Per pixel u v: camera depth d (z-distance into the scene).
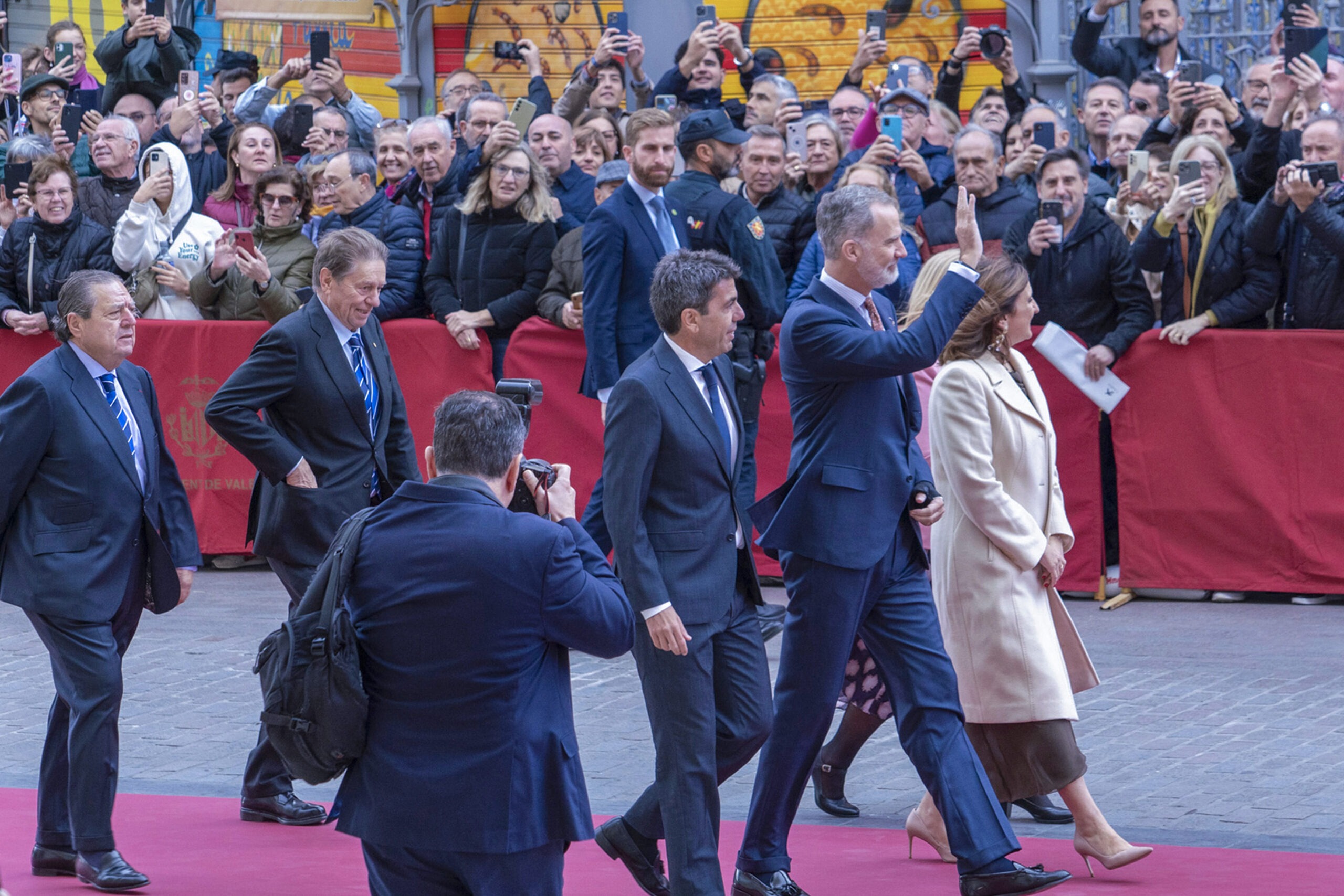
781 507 10.97
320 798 13.95
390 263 21.58
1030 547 11.58
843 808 13.25
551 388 20.89
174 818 13.30
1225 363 19.44
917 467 11.36
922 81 24.70
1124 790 13.55
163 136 24.36
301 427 12.91
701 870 10.26
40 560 11.78
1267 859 11.77
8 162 23.08
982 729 11.75
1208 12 29.50
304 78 26.22
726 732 10.72
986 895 10.59
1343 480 19.20
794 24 31.62
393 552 8.16
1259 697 16.03
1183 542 19.84
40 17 35.00
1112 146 22.69
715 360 10.96
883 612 11.14
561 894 8.34
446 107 28.17
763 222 19.77
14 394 11.89
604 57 25.44
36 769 14.72
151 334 21.91
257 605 20.58
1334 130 18.84
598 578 8.50
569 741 8.30
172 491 12.70
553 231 20.92
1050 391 19.89
